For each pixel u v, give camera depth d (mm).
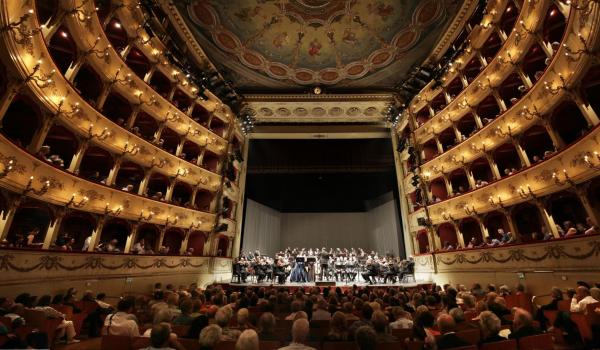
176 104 18078
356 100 23688
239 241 22172
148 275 14102
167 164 16906
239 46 19797
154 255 14602
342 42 20078
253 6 17781
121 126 14102
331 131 25344
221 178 20547
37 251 9359
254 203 25812
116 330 4574
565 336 5539
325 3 17891
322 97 23578
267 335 4699
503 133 13867
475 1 15531
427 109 20688
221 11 17609
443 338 3783
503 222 15773
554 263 10398
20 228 11992
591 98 11328
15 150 8719
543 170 11695
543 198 11945
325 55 20906
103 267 11984
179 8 16672
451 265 15539
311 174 26781
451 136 19125
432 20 17672
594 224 9617
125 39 15219
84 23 11664
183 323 5355
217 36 18859
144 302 7504
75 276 10742
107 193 13117
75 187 11562
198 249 18875
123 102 16094
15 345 3904
